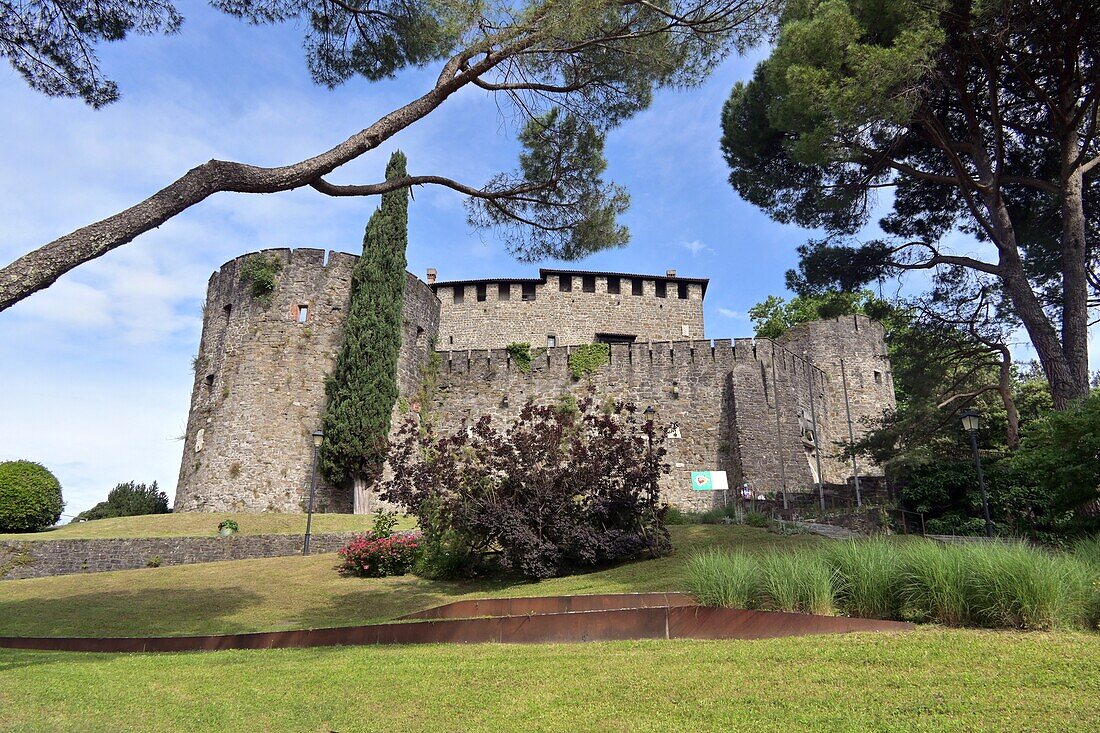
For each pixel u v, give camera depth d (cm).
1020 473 1756
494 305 4000
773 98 1827
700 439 2975
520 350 3275
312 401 2700
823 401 3506
